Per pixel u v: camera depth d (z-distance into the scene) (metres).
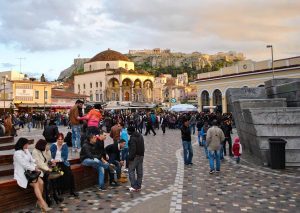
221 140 12.37
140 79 88.56
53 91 70.62
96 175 10.63
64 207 8.09
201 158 15.99
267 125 13.54
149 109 63.81
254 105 16.28
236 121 19.61
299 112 13.23
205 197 8.90
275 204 8.16
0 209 7.45
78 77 94.88
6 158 9.29
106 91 86.69
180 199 8.73
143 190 9.80
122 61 92.81
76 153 11.91
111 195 9.27
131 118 34.72
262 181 10.71
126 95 86.25
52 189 8.45
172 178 11.45
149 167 13.61
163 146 21.27
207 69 194.62
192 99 115.19
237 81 49.84
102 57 92.75
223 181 10.84
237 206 8.03
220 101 54.12
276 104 15.86
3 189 7.52
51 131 12.19
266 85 19.58
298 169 12.73
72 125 12.80
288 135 13.29
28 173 7.70
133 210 7.80
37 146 8.30
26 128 39.16
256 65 46.53
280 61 43.03
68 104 61.12
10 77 61.25
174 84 134.50
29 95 58.41
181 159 15.73
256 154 14.89
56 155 8.92
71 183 9.11
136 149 9.67
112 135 12.57
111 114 41.19
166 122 39.97
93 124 12.23
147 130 30.70
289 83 16.48
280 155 12.79
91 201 8.62
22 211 7.80
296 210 7.68
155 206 8.12
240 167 13.34
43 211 7.70
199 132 21.12
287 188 9.74
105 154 10.60
